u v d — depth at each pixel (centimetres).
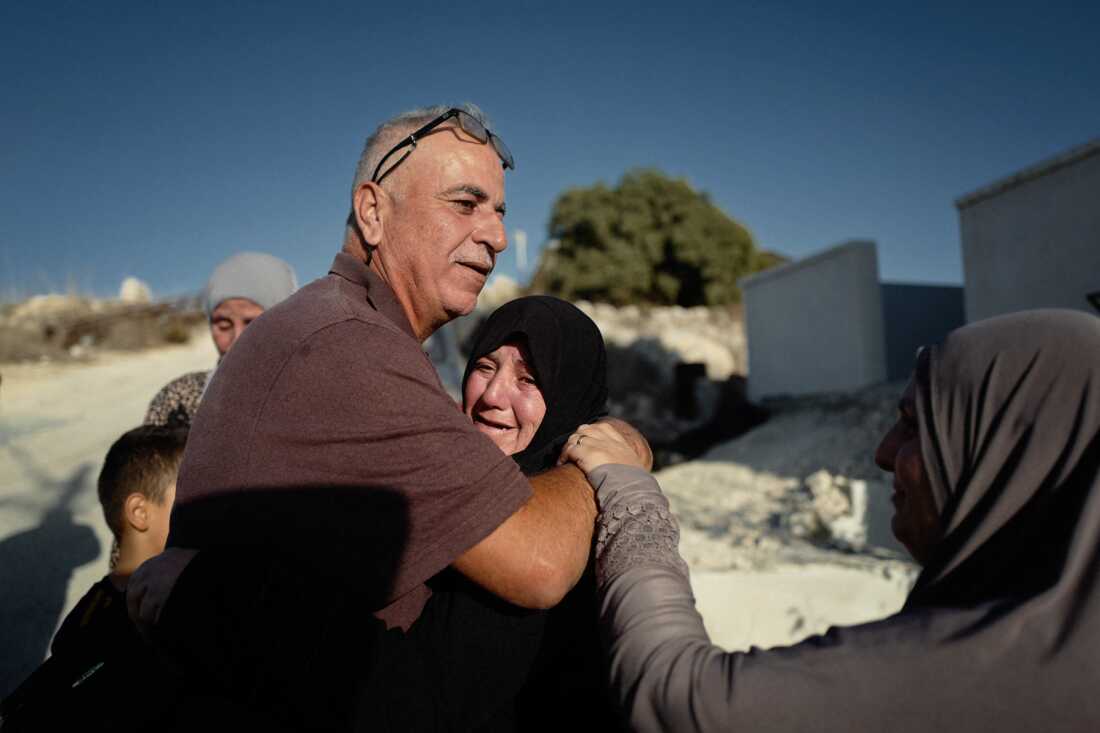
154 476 209
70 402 924
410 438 128
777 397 1535
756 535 782
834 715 92
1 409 872
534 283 2600
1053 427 101
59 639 173
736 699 95
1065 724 86
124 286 1817
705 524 852
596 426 162
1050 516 99
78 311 1634
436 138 162
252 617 124
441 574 145
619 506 133
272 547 129
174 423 241
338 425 128
